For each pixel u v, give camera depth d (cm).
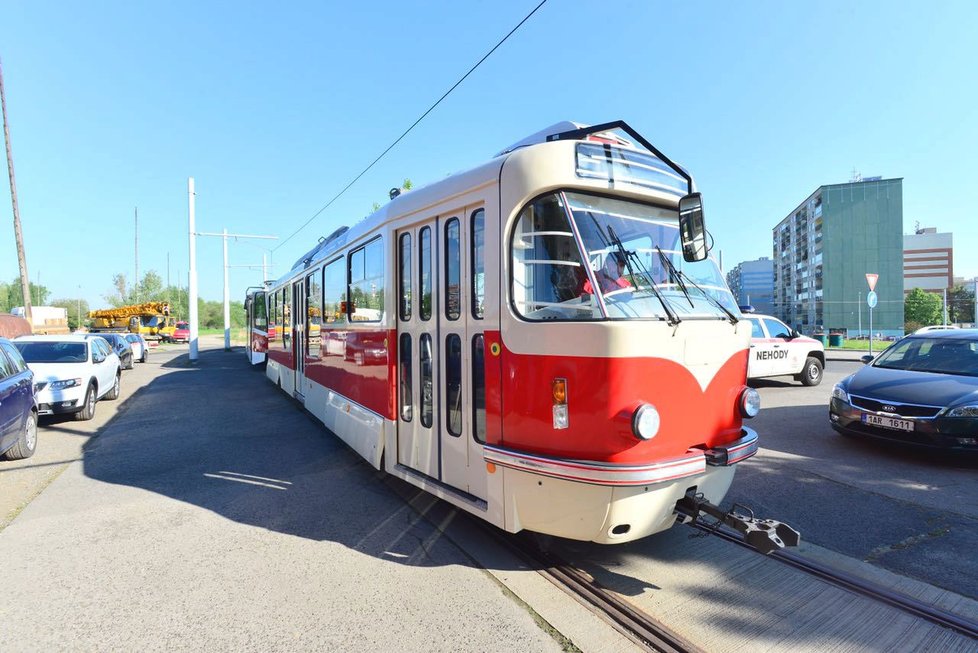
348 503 552
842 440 761
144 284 7281
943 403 616
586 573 389
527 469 350
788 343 1268
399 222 506
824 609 339
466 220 418
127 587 379
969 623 322
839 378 1480
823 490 554
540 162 362
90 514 526
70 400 994
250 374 1948
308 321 958
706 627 320
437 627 324
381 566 408
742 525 331
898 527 462
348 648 305
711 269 435
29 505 554
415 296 488
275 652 303
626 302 352
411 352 497
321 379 837
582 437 332
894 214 7731
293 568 406
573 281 348
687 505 357
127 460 734
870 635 312
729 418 389
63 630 327
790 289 10112
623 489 325
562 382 340
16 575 399
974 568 391
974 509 500
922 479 586
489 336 388
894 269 7744
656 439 334
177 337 5053
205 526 493
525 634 316
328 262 786
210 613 344
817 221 8412
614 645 304
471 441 411
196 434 902
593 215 367
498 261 381
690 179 432
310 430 926
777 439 768
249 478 643
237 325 9931
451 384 439
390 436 524
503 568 401
